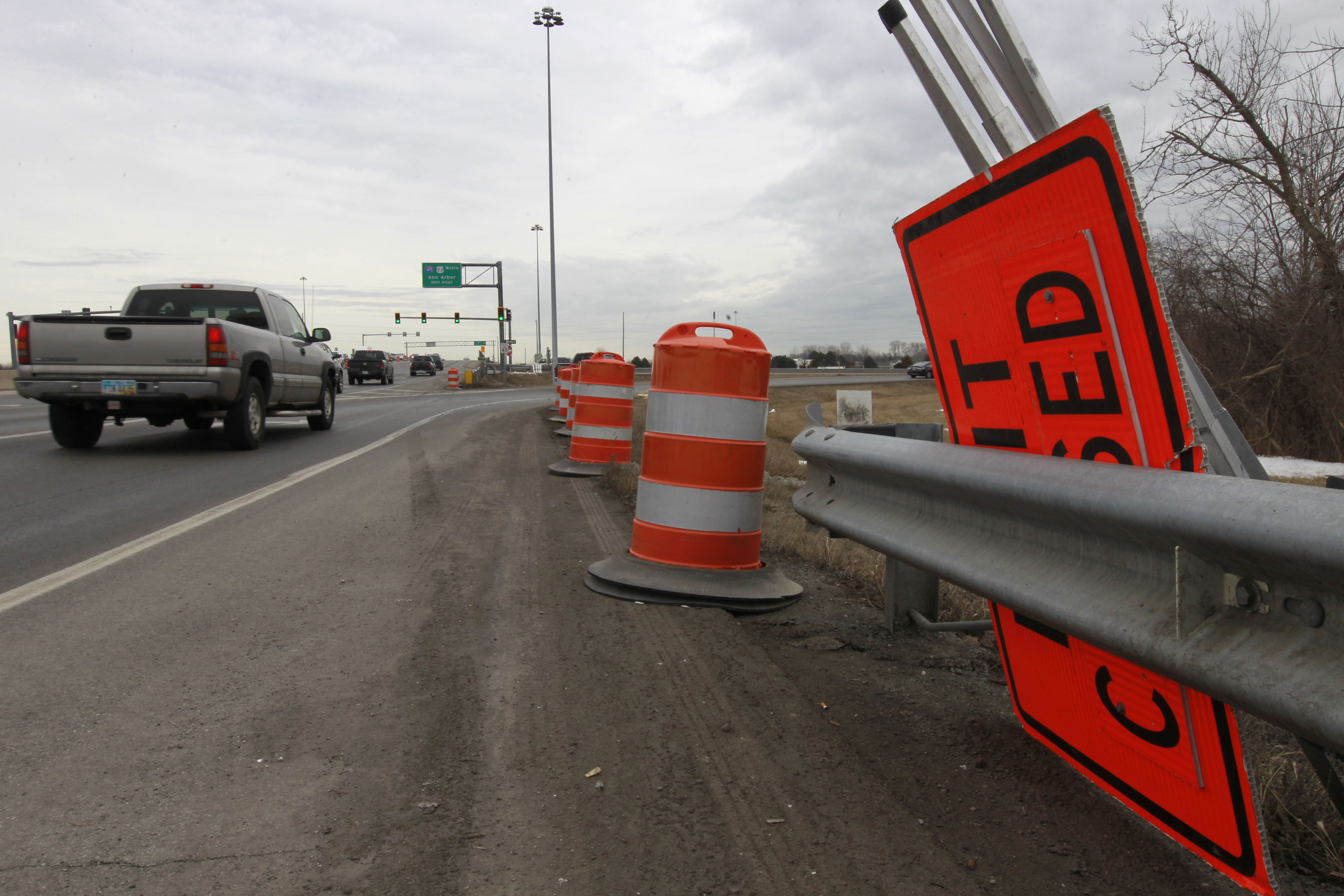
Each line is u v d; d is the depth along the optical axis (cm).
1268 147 1509
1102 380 221
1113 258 207
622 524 719
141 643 389
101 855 222
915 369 7012
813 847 232
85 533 629
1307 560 142
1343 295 1554
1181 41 1501
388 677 353
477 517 729
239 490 841
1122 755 232
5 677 345
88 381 1038
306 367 1440
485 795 258
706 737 300
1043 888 215
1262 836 186
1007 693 349
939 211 282
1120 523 191
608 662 374
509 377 6469
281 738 295
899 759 287
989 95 262
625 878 217
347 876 216
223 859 222
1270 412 1680
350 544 606
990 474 246
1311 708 144
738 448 486
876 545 323
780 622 449
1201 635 173
